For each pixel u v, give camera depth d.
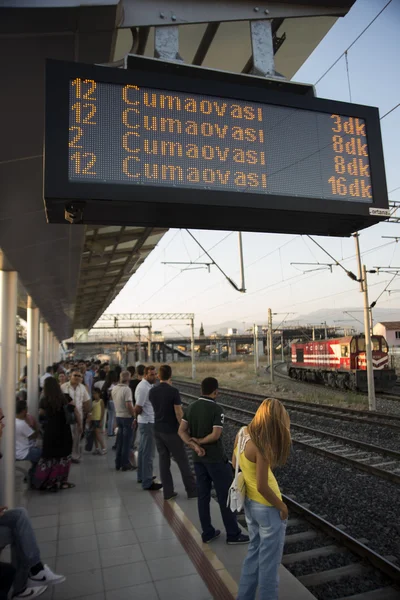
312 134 3.96
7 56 2.84
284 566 4.38
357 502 6.36
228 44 5.24
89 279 16.05
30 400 10.83
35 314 11.84
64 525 5.03
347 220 4.15
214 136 3.61
